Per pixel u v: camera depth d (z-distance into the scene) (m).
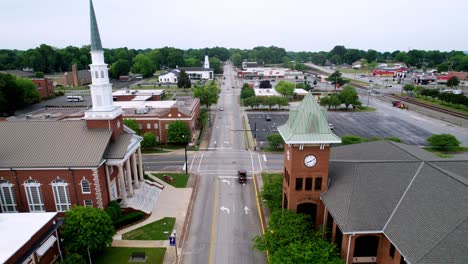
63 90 163.88
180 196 49.88
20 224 31.72
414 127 91.88
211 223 42.50
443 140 68.69
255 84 188.12
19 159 40.47
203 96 116.94
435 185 28.77
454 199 25.98
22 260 27.78
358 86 182.88
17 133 43.47
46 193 41.19
